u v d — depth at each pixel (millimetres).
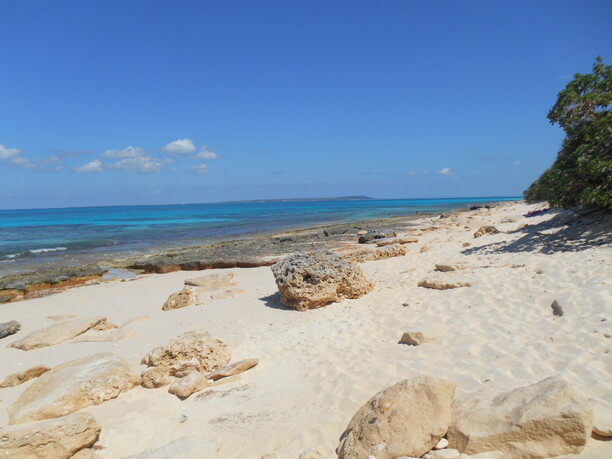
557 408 3531
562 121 13875
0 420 5750
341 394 5668
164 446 4672
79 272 19078
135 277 18906
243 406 5789
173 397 6250
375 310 9234
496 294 8414
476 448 3686
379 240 23219
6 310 13594
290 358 7293
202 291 13617
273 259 19094
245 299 11719
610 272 8039
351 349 7211
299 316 9648
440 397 4230
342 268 10562
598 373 4648
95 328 9844
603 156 12383
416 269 12812
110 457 4848
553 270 9094
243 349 7898
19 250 29719
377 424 4137
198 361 7105
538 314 7027
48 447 4652
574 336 5699
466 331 6867
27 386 6969
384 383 5691
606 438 3510
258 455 4684
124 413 5859
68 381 6172
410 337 6922
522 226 17844
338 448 4402
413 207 98125
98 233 42906
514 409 3770
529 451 3496
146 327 9758
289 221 55562
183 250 26391
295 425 5137
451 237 20500
